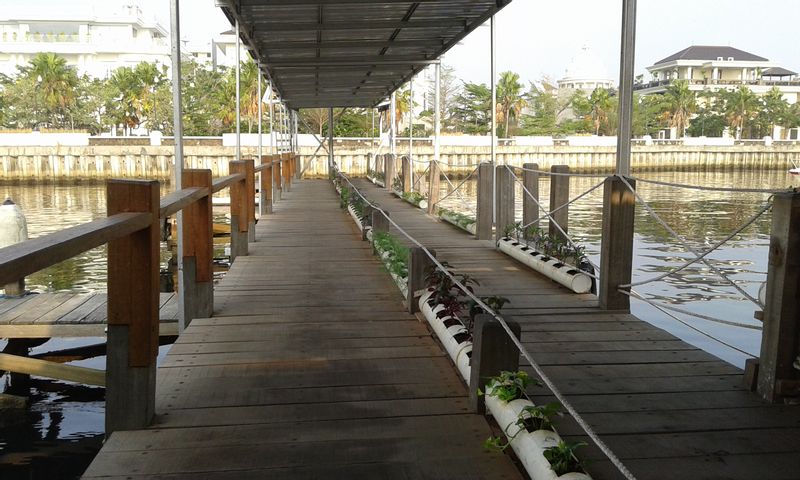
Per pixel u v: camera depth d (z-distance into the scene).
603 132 60.38
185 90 48.00
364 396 3.54
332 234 10.01
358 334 4.67
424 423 3.20
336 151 41.12
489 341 3.20
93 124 48.75
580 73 86.25
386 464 2.80
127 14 63.19
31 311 6.97
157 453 2.89
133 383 3.10
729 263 12.84
